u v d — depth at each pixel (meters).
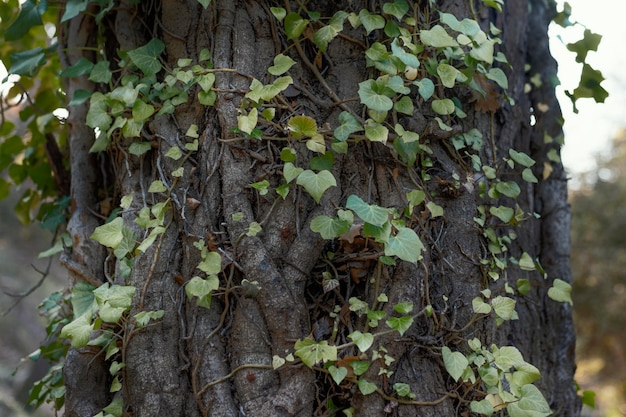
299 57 1.43
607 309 5.93
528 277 1.78
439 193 1.44
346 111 1.38
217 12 1.44
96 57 1.71
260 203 1.34
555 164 1.92
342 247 1.36
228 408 1.25
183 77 1.38
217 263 1.27
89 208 1.69
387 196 1.39
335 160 1.39
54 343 1.78
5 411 5.79
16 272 7.98
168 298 1.32
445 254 1.42
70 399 1.39
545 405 1.30
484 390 1.35
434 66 1.42
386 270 1.35
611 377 6.72
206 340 1.29
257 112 1.33
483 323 1.43
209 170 1.36
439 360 1.35
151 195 1.43
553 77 1.91
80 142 1.72
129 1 1.58
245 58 1.39
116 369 1.31
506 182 1.56
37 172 2.06
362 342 1.23
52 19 2.19
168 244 1.34
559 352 1.86
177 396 1.27
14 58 1.77
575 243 6.18
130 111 1.48
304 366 1.26
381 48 1.37
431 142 1.46
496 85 1.66
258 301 1.29
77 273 1.60
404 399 1.29
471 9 1.59
